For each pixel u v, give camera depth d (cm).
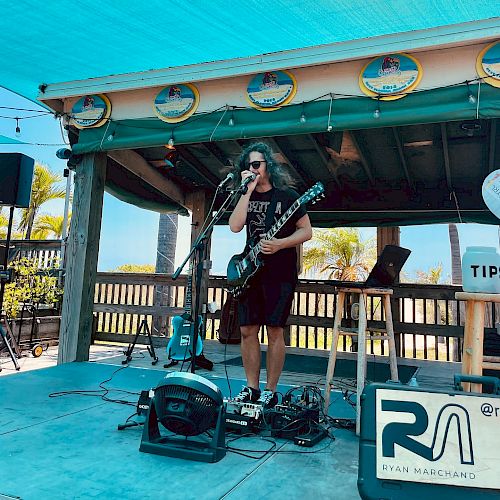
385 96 289
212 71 328
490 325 454
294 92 312
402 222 578
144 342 588
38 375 316
